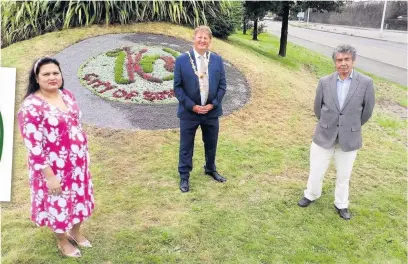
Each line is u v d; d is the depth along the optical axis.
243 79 7.79
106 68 7.31
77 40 8.45
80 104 6.09
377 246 3.52
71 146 2.80
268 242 3.47
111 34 8.89
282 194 4.32
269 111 6.73
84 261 3.09
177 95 3.91
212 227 3.64
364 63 15.45
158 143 5.32
